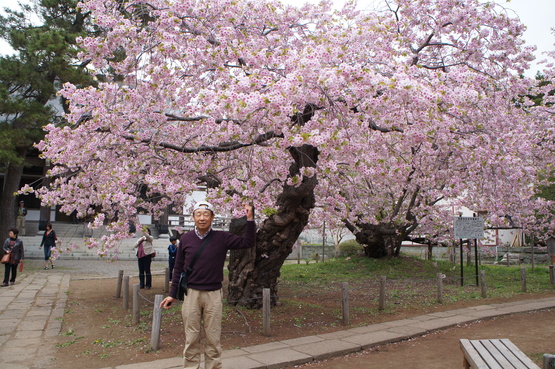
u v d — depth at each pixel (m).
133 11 7.51
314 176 6.94
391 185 10.93
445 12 8.04
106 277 12.47
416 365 4.86
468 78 5.98
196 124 6.76
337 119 5.70
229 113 4.79
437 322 6.98
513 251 21.84
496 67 8.26
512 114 8.63
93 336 5.95
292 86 4.69
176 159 7.48
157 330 5.30
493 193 9.08
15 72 13.11
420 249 24.20
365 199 10.63
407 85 4.85
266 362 4.75
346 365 4.88
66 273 13.12
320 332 6.28
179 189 6.57
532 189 11.81
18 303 8.23
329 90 5.19
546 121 11.05
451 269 14.38
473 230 11.14
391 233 13.31
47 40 12.65
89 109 6.24
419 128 5.96
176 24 6.74
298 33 8.09
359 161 6.06
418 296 9.60
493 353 3.40
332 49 5.67
